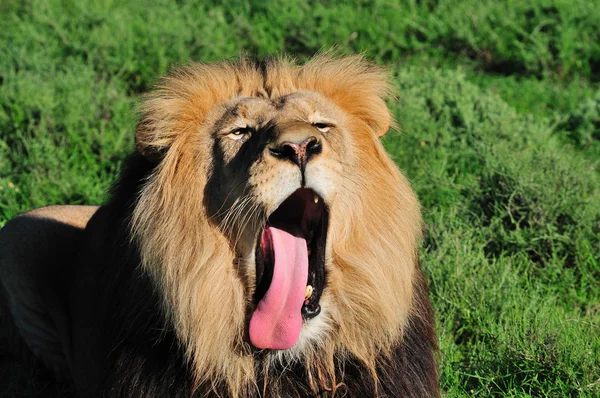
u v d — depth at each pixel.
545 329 10.42
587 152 16.08
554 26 21.22
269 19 22.25
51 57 19.86
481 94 17.09
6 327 11.24
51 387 11.05
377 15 22.14
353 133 8.31
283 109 7.92
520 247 12.70
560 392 9.70
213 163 7.95
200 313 7.81
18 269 10.83
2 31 21.53
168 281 7.80
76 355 9.71
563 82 19.97
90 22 21.47
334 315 8.15
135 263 8.18
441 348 10.51
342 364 8.25
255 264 7.99
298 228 8.34
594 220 12.75
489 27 21.44
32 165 14.91
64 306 10.52
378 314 8.09
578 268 12.45
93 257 9.48
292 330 7.83
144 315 8.15
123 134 15.58
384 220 8.20
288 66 8.60
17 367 11.31
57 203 14.17
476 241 12.86
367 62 8.95
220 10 22.53
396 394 8.36
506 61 20.73
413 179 14.36
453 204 13.65
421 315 8.77
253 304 8.02
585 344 10.17
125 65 19.23
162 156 8.20
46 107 16.11
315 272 8.15
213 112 8.13
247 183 7.59
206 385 7.99
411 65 20.19
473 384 10.19
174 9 22.47
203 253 7.85
